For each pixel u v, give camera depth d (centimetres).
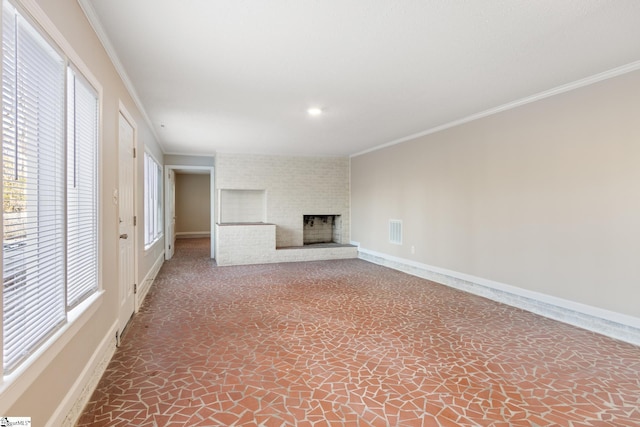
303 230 779
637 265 290
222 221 732
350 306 394
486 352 271
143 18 215
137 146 374
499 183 414
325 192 773
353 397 206
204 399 203
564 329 323
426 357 261
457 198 479
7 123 122
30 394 134
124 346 278
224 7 204
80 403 189
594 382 226
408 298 429
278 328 322
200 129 514
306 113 431
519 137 388
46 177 152
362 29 231
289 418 186
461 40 246
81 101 197
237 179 716
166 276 555
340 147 676
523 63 287
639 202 288
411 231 576
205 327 324
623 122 297
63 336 158
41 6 140
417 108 414
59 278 161
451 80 323
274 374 234
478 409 195
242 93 356
